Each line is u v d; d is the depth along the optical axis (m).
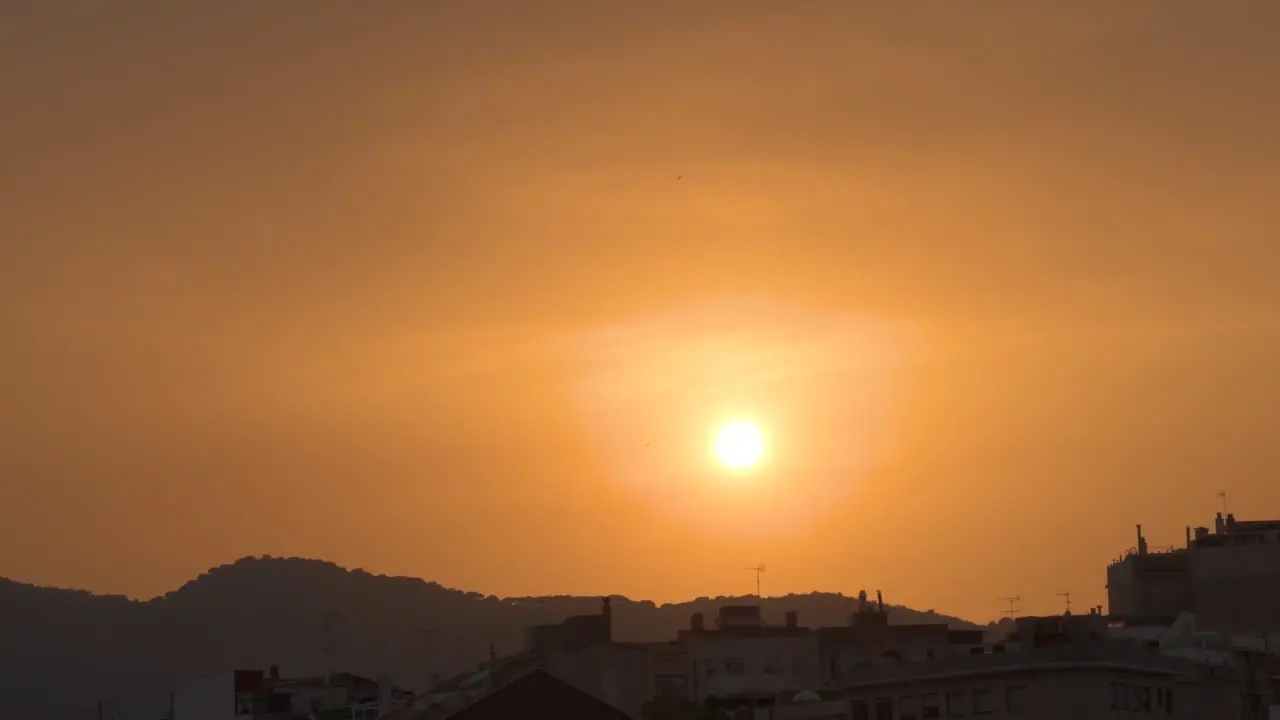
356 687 165.88
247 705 157.12
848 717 112.44
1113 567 177.25
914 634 160.62
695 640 155.62
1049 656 104.31
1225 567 166.00
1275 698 117.81
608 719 109.44
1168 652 127.31
